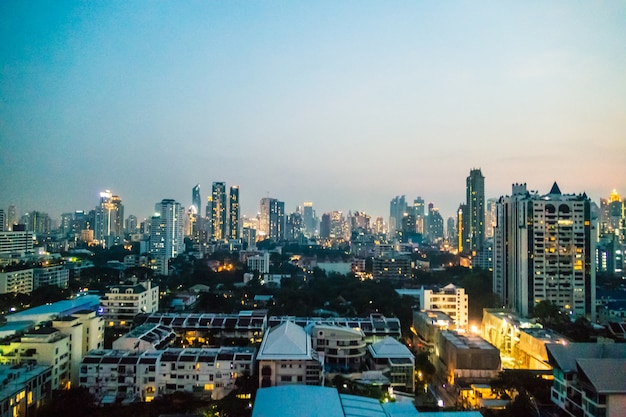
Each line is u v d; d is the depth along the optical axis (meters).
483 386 157.62
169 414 139.12
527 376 158.75
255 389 151.75
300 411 115.38
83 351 180.62
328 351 178.50
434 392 172.00
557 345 145.50
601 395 121.69
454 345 173.25
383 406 130.38
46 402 147.00
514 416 139.88
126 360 158.38
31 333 161.12
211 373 157.50
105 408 147.12
